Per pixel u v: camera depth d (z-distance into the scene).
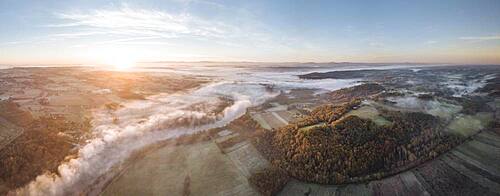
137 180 67.81
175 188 64.31
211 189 63.62
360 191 60.12
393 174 64.31
